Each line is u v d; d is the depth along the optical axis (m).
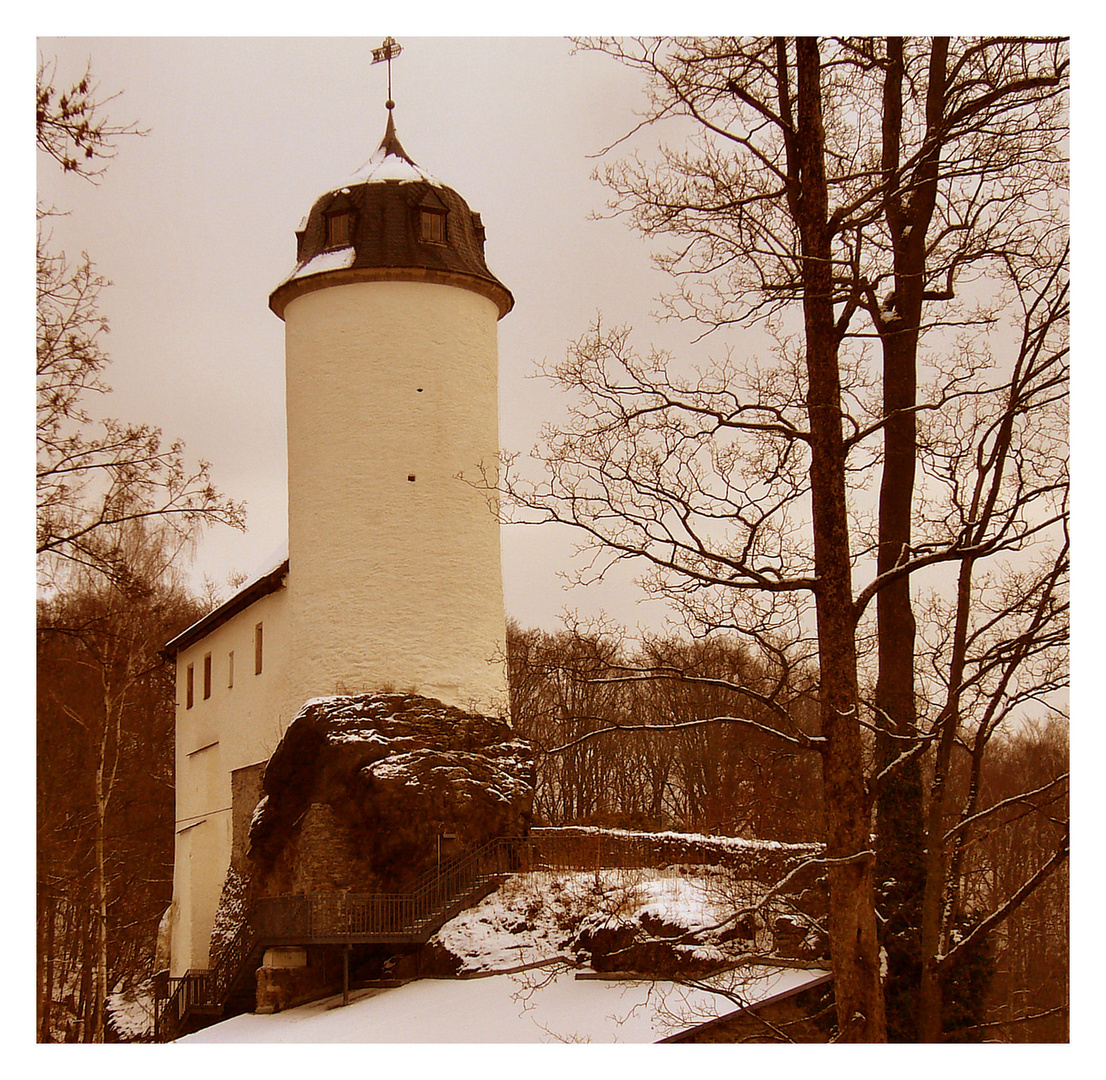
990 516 13.99
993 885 28.33
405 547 33.56
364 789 30.84
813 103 14.56
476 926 27.95
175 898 42.56
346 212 35.38
